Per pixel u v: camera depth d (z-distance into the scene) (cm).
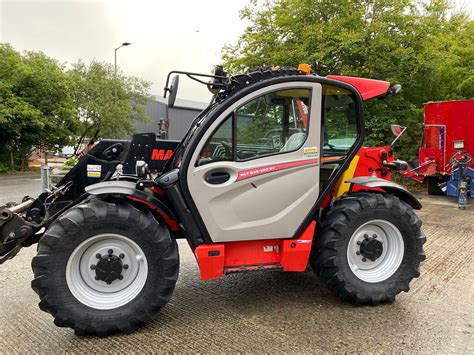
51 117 1836
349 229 316
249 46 1209
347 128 340
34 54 1895
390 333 275
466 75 1135
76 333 268
